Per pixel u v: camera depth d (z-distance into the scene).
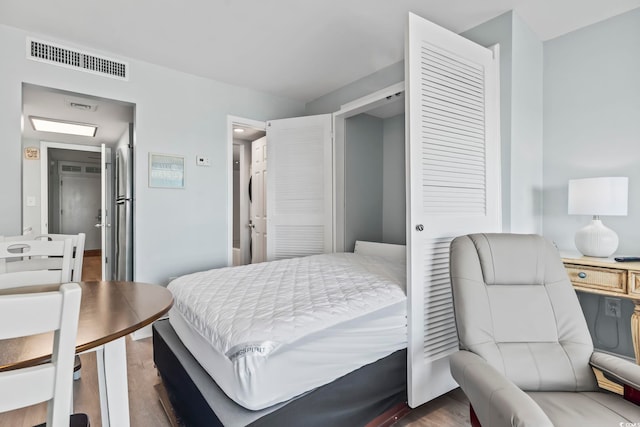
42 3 2.05
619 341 2.10
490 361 1.30
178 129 3.05
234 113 3.39
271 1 2.06
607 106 2.17
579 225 2.27
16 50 2.34
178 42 2.55
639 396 1.13
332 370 1.41
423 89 1.77
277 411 1.21
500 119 2.15
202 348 1.49
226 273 2.17
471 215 1.97
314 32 2.42
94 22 2.27
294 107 3.85
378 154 3.78
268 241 3.53
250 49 2.66
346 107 3.14
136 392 1.93
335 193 3.31
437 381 1.81
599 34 2.21
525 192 2.25
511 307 1.44
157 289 1.41
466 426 1.65
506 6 2.09
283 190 3.47
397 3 2.08
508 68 2.13
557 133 2.39
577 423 1.04
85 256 7.05
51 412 0.61
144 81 2.87
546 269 1.52
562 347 1.37
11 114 2.32
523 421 0.86
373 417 1.59
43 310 0.57
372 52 2.73
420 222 1.74
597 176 2.20
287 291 1.75
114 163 4.45
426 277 1.77
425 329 1.76
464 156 1.95
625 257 1.91
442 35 1.86
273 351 1.22
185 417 1.48
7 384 0.57
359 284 1.86
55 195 7.04
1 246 1.54
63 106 3.30
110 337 0.86
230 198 3.36
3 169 2.30
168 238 3.00
